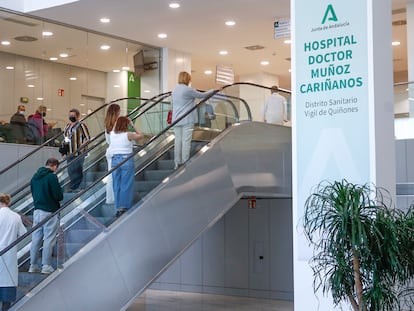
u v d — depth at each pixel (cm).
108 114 1010
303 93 729
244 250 1427
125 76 1567
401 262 573
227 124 1106
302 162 723
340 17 707
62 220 771
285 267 1363
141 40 1571
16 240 721
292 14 741
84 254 784
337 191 591
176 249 905
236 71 2019
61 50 1430
